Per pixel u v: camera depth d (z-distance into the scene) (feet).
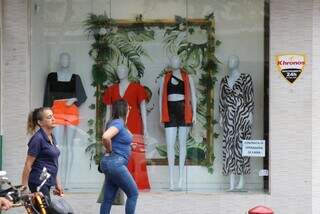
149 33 39.60
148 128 39.47
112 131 31.60
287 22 37.86
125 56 39.60
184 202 38.04
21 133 37.68
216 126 39.68
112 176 32.07
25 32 37.70
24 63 37.70
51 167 28.30
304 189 37.78
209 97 39.68
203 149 39.63
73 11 39.40
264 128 38.99
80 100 39.50
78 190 39.09
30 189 28.02
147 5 39.58
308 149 37.70
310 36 37.70
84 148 39.45
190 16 39.55
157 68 39.60
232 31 39.45
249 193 38.63
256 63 39.19
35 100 38.70
